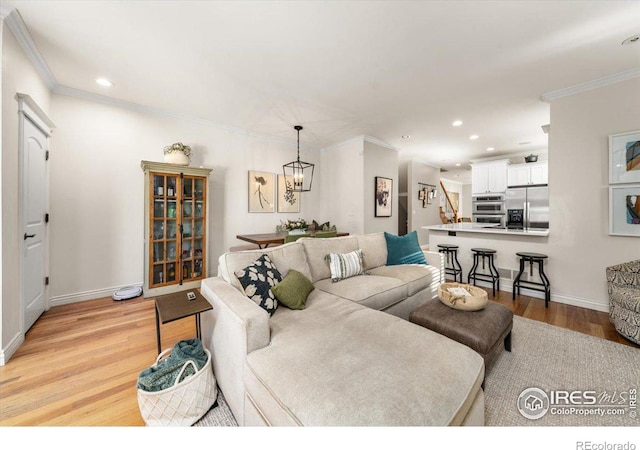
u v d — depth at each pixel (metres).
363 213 4.72
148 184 3.11
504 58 2.35
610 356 1.89
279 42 2.12
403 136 4.71
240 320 1.23
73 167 2.92
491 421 1.33
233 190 4.23
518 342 2.11
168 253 3.33
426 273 2.79
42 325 2.39
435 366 1.09
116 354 1.95
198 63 2.42
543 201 5.19
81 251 2.99
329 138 4.83
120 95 3.07
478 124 4.05
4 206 1.81
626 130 2.57
